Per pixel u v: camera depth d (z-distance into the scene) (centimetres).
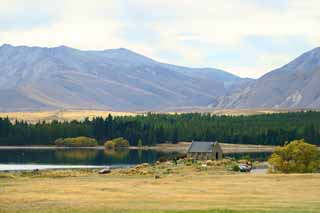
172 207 7006
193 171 15450
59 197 8250
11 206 7081
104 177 12812
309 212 6391
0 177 12494
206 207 7012
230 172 14912
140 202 7638
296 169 14700
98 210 6600
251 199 8100
